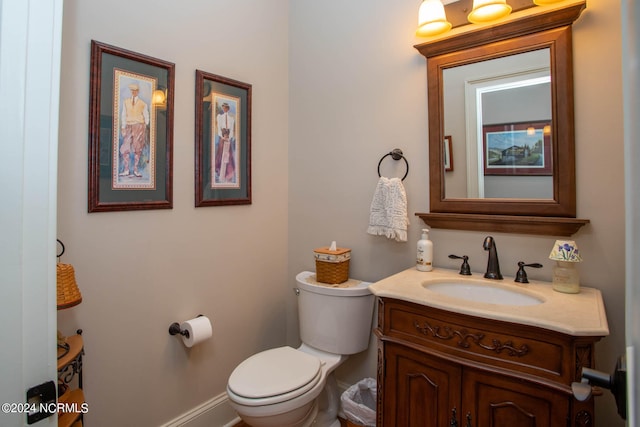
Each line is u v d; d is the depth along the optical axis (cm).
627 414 45
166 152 163
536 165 144
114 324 146
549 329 99
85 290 137
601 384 53
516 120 148
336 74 206
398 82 182
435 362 121
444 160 167
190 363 175
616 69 129
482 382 111
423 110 174
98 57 138
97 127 139
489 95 154
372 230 179
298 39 223
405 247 182
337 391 196
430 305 119
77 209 135
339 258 186
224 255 191
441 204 167
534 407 102
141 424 155
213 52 183
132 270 152
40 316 65
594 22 133
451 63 163
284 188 228
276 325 223
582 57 135
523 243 148
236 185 197
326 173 211
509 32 147
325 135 211
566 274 127
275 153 221
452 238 167
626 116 47
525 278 141
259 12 208
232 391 140
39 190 66
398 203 172
